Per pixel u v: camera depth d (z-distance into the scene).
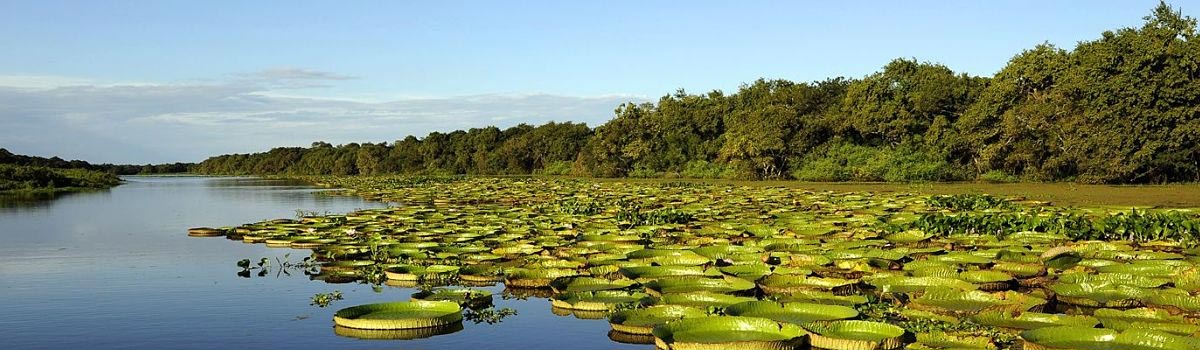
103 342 11.26
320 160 132.75
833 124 59.03
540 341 10.88
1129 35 41.12
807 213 27.14
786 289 12.64
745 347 9.42
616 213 27.70
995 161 51.56
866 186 48.47
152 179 120.38
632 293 13.14
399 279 15.27
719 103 73.12
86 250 20.89
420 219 26.62
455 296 13.23
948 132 52.88
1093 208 27.44
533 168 93.44
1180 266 13.87
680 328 10.38
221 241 22.39
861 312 11.37
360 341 11.06
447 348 10.62
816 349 9.79
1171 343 8.95
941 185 47.78
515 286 14.45
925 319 10.88
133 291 14.81
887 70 59.75
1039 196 35.50
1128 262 14.67
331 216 28.03
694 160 70.62
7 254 20.23
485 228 22.86
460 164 103.06
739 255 16.11
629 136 74.81
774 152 59.97
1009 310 10.92
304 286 15.10
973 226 19.81
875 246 17.45
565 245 18.72
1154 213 21.95
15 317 12.77
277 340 11.20
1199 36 40.31
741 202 33.56
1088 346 9.13
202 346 10.96
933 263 14.70
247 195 54.56
